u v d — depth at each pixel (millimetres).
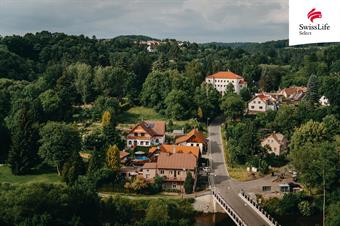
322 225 98750
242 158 135000
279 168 132375
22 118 131125
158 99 190625
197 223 101438
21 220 85188
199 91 186250
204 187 117875
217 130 171375
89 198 93875
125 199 106375
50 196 89438
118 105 180500
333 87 174125
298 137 134250
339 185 108875
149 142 145875
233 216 99125
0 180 122375
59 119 168500
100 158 123125
